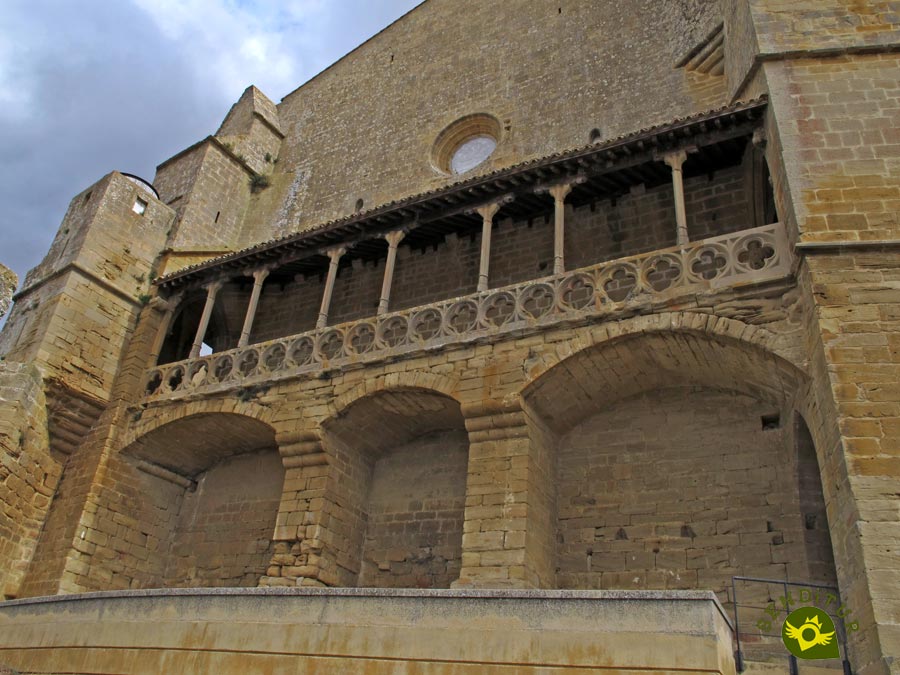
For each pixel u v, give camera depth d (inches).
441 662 307.3
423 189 898.1
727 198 636.7
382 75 1077.1
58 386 740.0
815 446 437.7
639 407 589.9
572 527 565.0
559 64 894.4
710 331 484.1
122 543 720.3
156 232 895.1
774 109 517.3
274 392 658.2
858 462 382.3
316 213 979.9
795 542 490.6
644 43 840.3
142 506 746.8
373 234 696.4
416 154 943.7
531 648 297.6
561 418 585.6
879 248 445.1
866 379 406.0
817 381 429.1
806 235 462.0
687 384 576.7
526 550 500.7
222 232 983.6
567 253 691.4
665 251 528.1
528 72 914.1
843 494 385.7
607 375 559.2
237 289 866.8
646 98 794.2
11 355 767.1
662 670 277.1
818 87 522.0
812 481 502.9
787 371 467.2
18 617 422.3
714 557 512.4
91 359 772.6
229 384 681.0
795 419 504.1
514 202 685.9
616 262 544.7
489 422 545.0
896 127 491.8
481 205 646.5
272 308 856.9
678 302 503.5
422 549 619.8
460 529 612.1
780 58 543.5
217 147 1013.8
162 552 753.0
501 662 298.8
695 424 564.7
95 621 388.8
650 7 861.2
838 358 415.8
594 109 826.8
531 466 537.6
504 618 307.7
